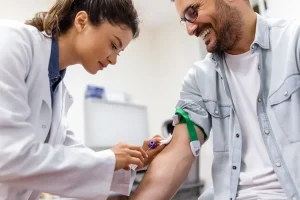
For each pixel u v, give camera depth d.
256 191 1.00
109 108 2.79
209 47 1.15
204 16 1.10
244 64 1.13
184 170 1.09
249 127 1.08
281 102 1.00
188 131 1.14
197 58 3.36
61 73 1.06
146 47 3.83
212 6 1.09
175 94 3.56
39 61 0.91
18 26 0.89
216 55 1.19
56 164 0.78
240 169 1.06
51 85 1.01
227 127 1.12
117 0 0.97
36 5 2.86
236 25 1.09
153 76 3.79
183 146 1.13
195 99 1.20
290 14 1.71
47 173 0.77
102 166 0.86
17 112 0.77
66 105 1.19
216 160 1.12
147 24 3.77
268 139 1.00
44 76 0.93
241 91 1.12
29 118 0.87
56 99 1.06
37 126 0.91
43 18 1.01
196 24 1.13
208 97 1.17
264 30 1.10
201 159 3.08
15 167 0.73
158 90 3.73
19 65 0.80
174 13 3.55
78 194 0.82
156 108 3.70
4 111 0.73
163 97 3.67
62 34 0.99
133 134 2.92
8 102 0.75
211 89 1.18
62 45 0.99
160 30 3.83
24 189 0.88
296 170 0.92
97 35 0.96
